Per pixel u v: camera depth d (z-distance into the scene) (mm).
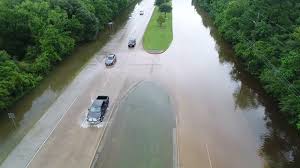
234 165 37094
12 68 50344
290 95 40938
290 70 42688
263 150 40125
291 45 47031
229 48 77625
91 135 42031
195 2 137250
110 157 38125
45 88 55375
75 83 56875
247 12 65312
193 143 40750
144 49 74375
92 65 64812
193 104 50312
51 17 65625
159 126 44281
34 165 36750
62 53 64500
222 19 82000
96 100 47219
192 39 84625
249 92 55312
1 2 62219
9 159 37844
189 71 63031
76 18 73500
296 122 41062
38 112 47781
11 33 58094
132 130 43312
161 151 39125
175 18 110562
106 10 88875
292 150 40844
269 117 47719
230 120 46281
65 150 39188
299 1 59500
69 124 44438
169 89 55062
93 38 79562
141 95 52562
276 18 57125
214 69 64562
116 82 57094
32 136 42031
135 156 38250
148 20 101625
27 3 65375
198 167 36438
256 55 52625
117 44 77938
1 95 43906
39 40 60719
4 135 42625
